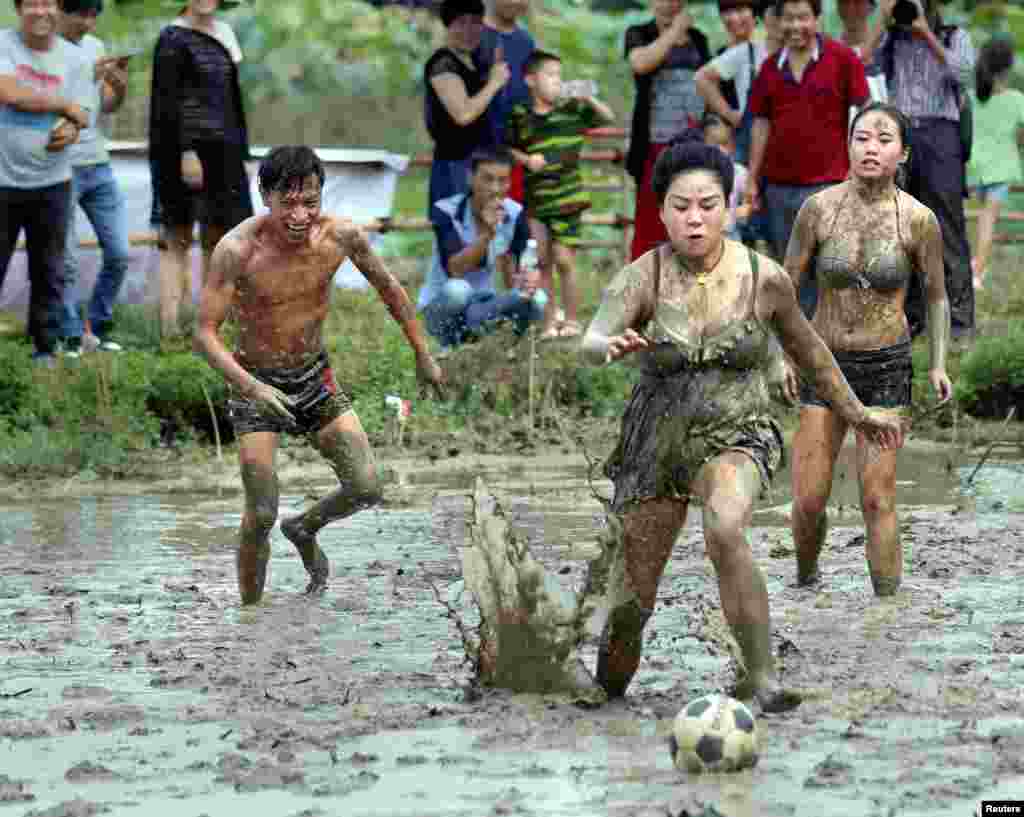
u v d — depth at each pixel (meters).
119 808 12.84
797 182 36.56
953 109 38.25
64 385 35.22
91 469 32.12
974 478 30.42
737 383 15.56
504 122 40.97
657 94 41.28
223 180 38.53
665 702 15.80
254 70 68.62
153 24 62.56
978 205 59.88
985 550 23.56
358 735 14.77
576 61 68.94
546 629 16.08
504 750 14.25
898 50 38.25
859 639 18.22
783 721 14.96
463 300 38.50
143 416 34.38
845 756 13.88
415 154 67.81
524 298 38.25
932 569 22.25
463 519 27.08
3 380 34.72
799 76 36.34
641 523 15.76
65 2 37.84
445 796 13.02
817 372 16.45
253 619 19.98
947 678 16.42
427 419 36.28
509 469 32.41
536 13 71.62
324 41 69.44
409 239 56.81
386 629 19.33
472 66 40.38
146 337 39.50
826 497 21.20
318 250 21.05
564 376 37.84
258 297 20.97
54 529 26.53
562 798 12.91
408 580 22.22
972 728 14.70
